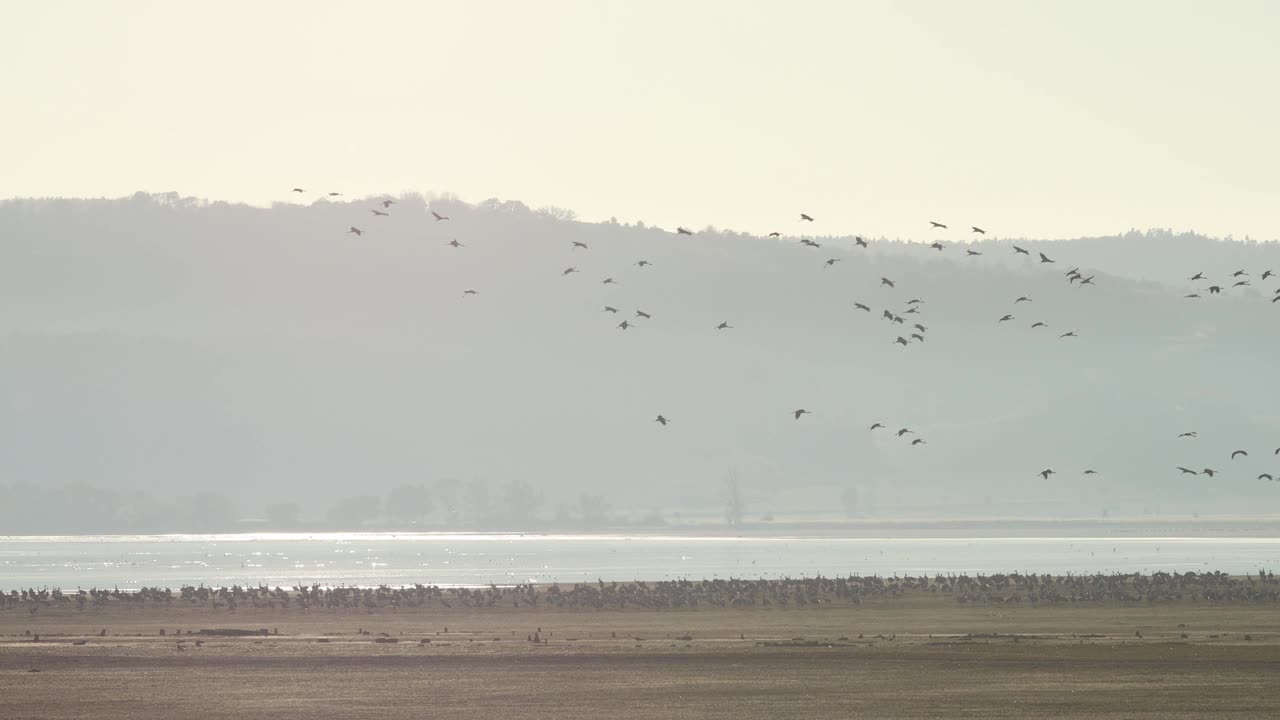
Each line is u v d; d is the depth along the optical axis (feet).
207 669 292.40
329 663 299.38
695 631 370.73
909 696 252.62
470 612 437.99
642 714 237.86
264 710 244.42
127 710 244.83
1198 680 266.57
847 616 409.49
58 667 294.66
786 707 243.19
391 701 252.42
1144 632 352.28
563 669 289.53
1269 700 244.22
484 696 257.14
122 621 414.62
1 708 247.29
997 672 279.28
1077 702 244.22
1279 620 380.37
